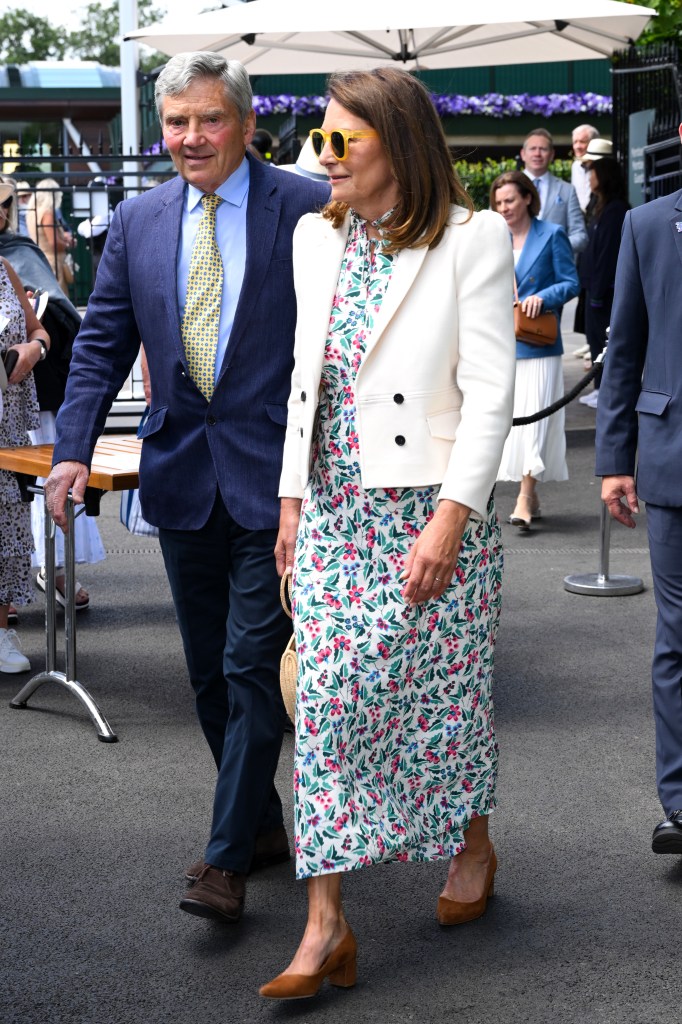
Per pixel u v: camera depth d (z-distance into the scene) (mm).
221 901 3516
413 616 3213
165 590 7453
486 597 3312
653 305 3914
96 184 12625
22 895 3840
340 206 3258
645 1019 3146
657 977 3332
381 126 3072
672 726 3906
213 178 3607
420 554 3090
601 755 4859
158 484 3736
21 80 18609
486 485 3111
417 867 4004
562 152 24875
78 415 3893
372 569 3223
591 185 11664
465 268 3139
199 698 3928
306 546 3287
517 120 24594
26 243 6727
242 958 3463
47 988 3330
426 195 3105
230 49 11039
